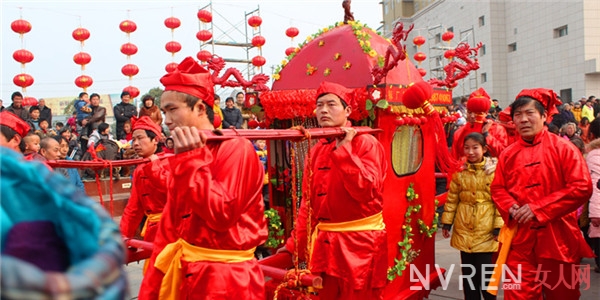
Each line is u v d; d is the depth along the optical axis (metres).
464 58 5.02
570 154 3.34
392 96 3.79
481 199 4.14
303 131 2.55
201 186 2.00
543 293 3.82
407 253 4.16
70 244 0.96
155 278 2.56
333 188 3.23
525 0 24.69
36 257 0.96
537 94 3.49
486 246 4.10
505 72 26.03
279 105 4.19
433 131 4.56
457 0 27.83
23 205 1.01
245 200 2.27
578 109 15.67
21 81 7.21
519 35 25.14
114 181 7.83
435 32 29.25
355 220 3.25
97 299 0.72
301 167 4.23
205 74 2.48
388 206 3.87
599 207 4.88
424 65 29.48
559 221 3.40
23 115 8.30
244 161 2.26
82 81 7.34
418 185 4.34
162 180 3.74
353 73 4.01
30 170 0.99
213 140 2.21
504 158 3.63
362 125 3.92
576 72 22.02
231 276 2.26
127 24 7.34
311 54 4.44
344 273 3.20
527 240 3.42
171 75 2.39
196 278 2.26
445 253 6.71
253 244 2.36
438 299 4.95
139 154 3.96
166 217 2.57
